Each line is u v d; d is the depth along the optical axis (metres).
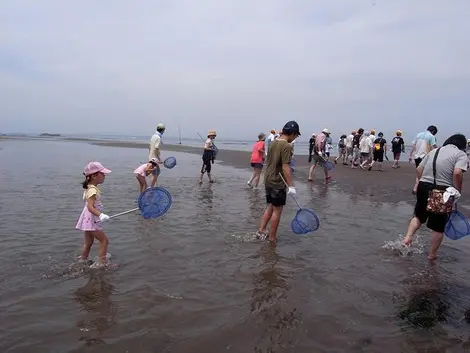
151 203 5.63
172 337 3.39
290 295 4.27
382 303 4.11
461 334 3.53
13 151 31.92
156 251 5.69
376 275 4.89
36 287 4.36
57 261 5.19
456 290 4.47
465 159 5.26
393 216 8.23
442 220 5.28
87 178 5.17
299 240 6.40
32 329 3.47
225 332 3.49
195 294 4.25
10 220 7.43
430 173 5.52
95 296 4.16
